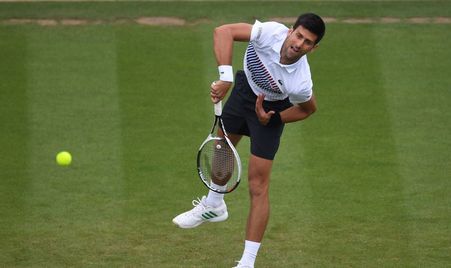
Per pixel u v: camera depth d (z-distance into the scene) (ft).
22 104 165.99
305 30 105.81
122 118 163.53
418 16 199.72
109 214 136.46
